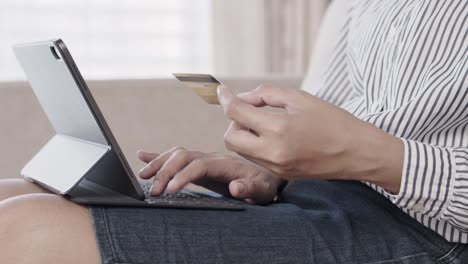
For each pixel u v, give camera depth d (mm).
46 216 818
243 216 899
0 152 1810
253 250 854
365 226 941
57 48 856
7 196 1014
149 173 1084
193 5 3615
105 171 937
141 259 803
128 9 3578
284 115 859
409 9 1114
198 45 3629
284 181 1144
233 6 3246
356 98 1279
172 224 849
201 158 1089
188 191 1125
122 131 1848
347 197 1046
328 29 1534
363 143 870
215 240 847
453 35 1033
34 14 3508
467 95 967
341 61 1359
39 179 1004
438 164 883
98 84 1837
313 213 952
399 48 1098
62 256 793
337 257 877
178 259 818
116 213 844
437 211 900
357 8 1306
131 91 1849
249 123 866
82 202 854
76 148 985
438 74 1018
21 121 1812
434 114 992
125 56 3602
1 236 792
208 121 1881
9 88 1806
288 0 3160
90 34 3564
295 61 3174
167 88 1865
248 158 898
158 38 3613
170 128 1869
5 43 3490
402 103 1062
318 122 860
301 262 862
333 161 873
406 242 922
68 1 3531
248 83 1945
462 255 943
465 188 880
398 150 883
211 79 941
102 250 796
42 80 982
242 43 3246
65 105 948
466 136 998
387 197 1021
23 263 784
